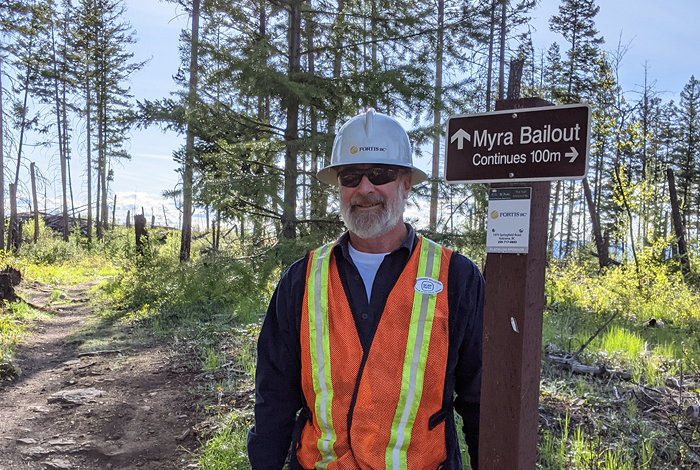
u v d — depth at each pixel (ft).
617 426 12.62
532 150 4.56
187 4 39.91
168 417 15.06
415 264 5.70
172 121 24.31
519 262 4.59
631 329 26.66
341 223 26.53
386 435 5.20
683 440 10.98
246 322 25.39
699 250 58.95
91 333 27.37
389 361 5.33
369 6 25.17
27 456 13.26
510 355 4.62
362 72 24.48
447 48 24.97
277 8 26.43
